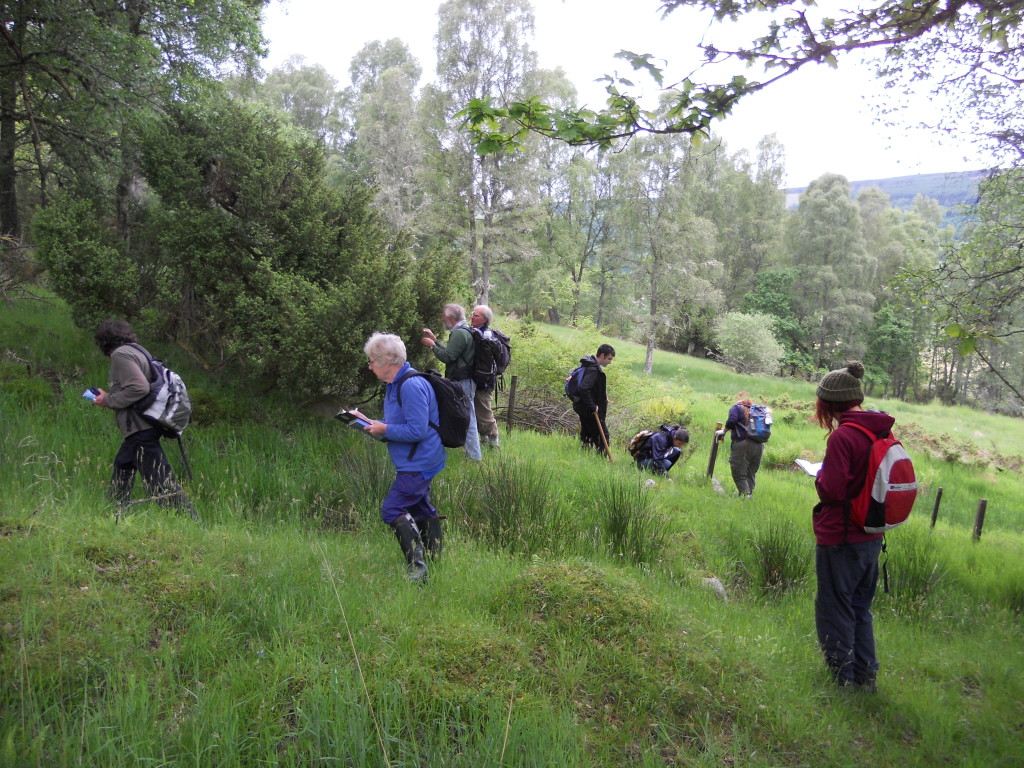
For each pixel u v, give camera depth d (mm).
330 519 5543
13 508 3930
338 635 3146
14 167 10375
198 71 9617
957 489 14969
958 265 7836
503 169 33750
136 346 4648
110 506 4453
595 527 5855
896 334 50562
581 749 2668
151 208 7832
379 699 2711
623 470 8648
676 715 3127
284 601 3312
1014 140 7738
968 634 5523
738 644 3859
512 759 2535
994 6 5289
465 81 33094
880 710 3695
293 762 2340
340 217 7766
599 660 3336
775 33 5012
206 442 6230
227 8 9453
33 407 6105
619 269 48438
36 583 3029
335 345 6488
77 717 2354
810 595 5676
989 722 3684
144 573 3373
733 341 38750
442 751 2545
